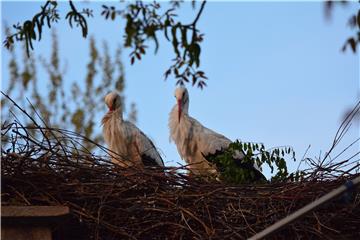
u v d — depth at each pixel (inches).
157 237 446.0
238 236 434.9
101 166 454.6
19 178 430.9
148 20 364.8
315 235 448.8
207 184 460.4
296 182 469.1
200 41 359.3
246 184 466.6
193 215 439.2
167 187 453.1
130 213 441.4
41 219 399.2
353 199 458.3
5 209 395.9
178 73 373.1
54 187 433.1
